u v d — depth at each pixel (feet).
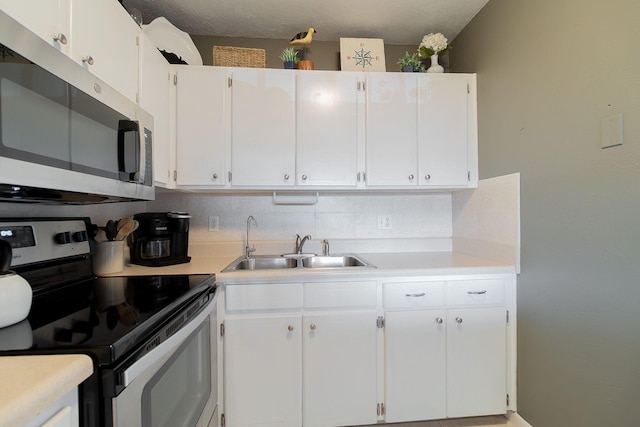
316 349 4.85
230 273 4.77
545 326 4.54
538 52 4.60
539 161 4.62
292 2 5.72
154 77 4.93
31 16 2.66
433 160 6.11
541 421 4.61
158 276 4.45
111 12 3.79
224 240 6.86
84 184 2.90
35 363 1.86
